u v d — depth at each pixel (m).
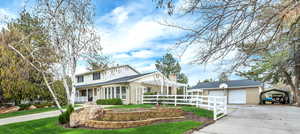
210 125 6.52
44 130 6.52
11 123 7.91
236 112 10.86
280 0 2.04
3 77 12.28
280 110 12.19
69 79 13.31
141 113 7.55
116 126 6.60
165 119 8.02
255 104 20.16
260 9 2.11
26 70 9.09
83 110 7.36
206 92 24.80
